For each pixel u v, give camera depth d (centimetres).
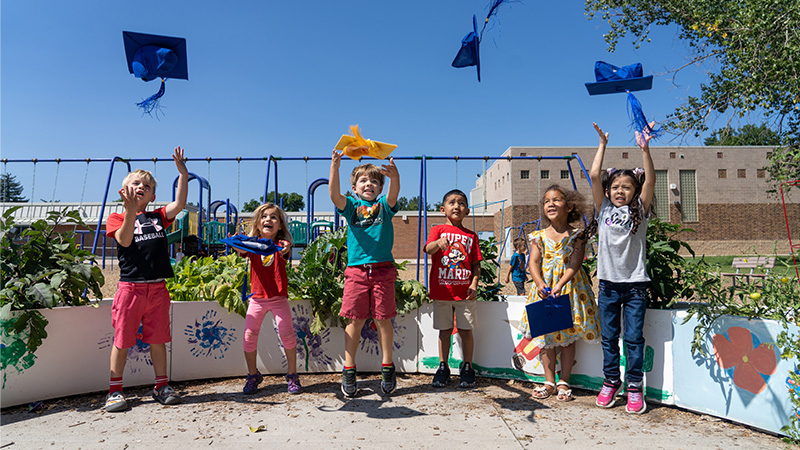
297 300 412
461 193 391
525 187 2753
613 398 325
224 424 285
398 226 2914
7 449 246
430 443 256
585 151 2791
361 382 389
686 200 3011
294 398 341
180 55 386
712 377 300
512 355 394
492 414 307
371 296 342
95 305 369
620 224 322
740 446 253
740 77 909
